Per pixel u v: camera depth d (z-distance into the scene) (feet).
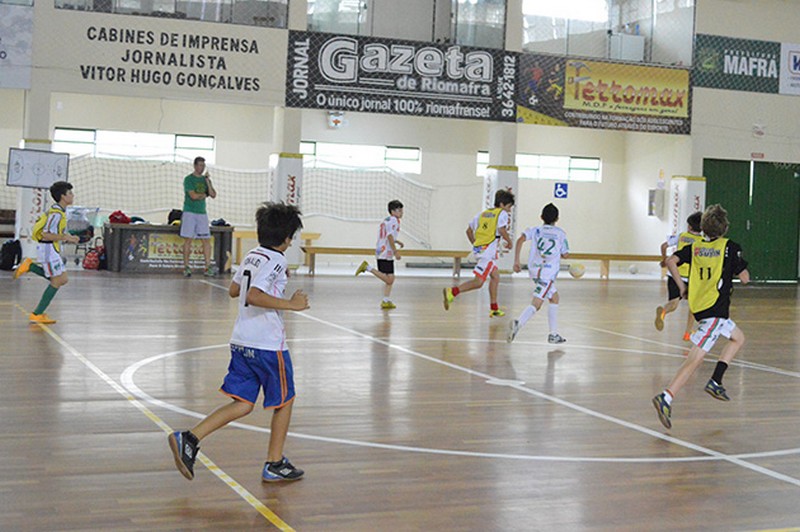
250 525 13.25
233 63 63.31
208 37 62.80
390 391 24.00
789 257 78.48
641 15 73.41
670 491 15.67
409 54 66.80
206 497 14.48
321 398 22.82
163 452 17.07
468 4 68.54
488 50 68.64
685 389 25.81
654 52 73.51
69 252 66.13
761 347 35.68
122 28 61.26
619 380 26.84
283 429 15.52
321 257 74.33
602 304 50.78
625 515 14.29
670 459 17.85
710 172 75.51
